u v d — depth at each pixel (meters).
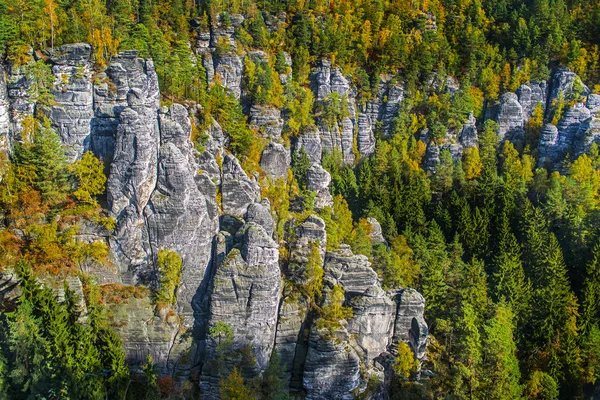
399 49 135.50
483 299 86.62
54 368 59.69
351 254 82.62
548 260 91.50
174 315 75.00
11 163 74.81
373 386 76.44
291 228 83.06
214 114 93.62
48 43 79.12
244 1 130.75
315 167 100.25
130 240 75.31
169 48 104.25
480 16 150.88
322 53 130.00
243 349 73.69
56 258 72.00
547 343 83.62
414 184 117.38
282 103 116.44
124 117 74.31
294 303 77.62
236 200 83.81
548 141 129.75
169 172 75.06
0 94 74.50
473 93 136.75
